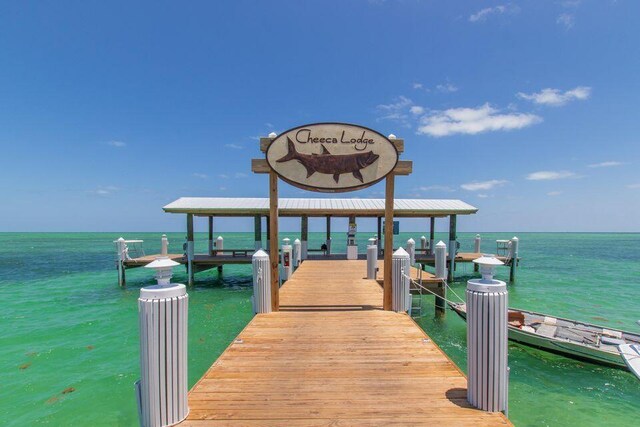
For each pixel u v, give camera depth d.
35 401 6.25
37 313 12.94
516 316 9.78
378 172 6.55
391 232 7.07
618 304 15.12
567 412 5.94
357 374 4.14
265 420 3.17
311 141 6.53
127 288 18.06
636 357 6.07
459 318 11.48
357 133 6.52
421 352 4.86
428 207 19.48
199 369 7.66
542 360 8.05
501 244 22.03
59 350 8.86
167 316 3.06
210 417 3.22
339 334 5.64
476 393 3.34
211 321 11.67
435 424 3.08
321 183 6.53
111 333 10.36
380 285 10.84
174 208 18.11
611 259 37.81
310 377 4.06
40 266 28.34
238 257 19.20
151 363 3.03
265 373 4.18
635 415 5.86
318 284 10.75
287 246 11.73
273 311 7.11
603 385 6.90
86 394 6.51
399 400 3.51
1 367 7.79
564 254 46.38
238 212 18.91
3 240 96.69
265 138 6.79
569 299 16.12
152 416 3.02
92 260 33.78
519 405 6.16
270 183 6.93
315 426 3.07
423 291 11.60
